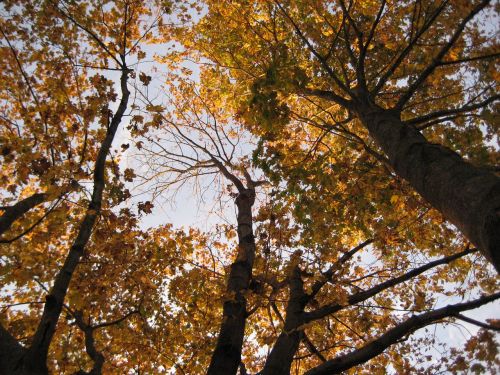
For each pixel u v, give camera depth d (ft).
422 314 13.87
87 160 17.12
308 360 22.82
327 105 25.41
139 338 20.24
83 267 17.58
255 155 18.83
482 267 22.18
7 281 14.26
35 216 15.57
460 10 14.85
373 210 20.72
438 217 21.17
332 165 19.66
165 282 20.65
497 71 16.34
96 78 15.21
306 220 19.01
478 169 9.71
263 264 17.98
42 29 17.93
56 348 19.11
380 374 20.76
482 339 13.28
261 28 23.58
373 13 21.04
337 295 16.28
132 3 19.11
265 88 15.97
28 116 15.74
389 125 14.43
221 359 13.12
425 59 19.75
